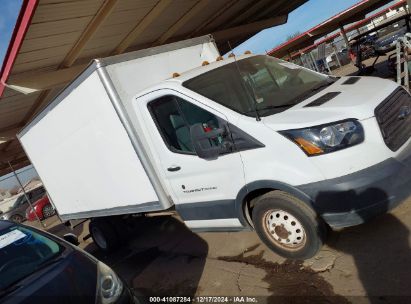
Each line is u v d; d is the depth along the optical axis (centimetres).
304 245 417
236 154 430
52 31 779
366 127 370
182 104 473
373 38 1310
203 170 470
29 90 952
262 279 439
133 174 545
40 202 2028
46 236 423
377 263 383
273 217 433
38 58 883
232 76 489
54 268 364
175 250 639
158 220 841
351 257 409
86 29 853
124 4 809
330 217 383
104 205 649
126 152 535
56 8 692
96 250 836
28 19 670
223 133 438
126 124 507
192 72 509
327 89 459
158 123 502
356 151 366
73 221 796
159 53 572
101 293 326
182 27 1195
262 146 407
